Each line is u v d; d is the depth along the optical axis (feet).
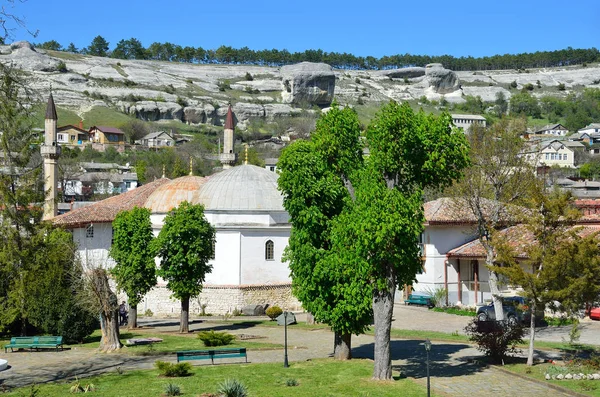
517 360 93.81
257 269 170.30
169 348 112.78
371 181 80.07
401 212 75.97
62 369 94.58
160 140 533.96
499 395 74.59
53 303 119.24
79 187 372.99
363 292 83.41
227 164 236.84
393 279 80.33
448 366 92.73
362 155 94.53
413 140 80.79
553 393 75.05
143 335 131.85
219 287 168.96
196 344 117.50
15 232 131.03
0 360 96.94
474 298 167.12
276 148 532.32
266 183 175.73
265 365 92.58
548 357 95.30
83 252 184.75
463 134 84.07
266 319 158.92
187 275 137.69
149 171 397.39
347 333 95.20
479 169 134.51
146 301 175.63
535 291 85.92
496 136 140.15
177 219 137.39
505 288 157.28
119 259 145.07
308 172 89.15
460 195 137.18
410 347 110.83
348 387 76.33
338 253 84.79
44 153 218.38
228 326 147.02
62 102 621.72
